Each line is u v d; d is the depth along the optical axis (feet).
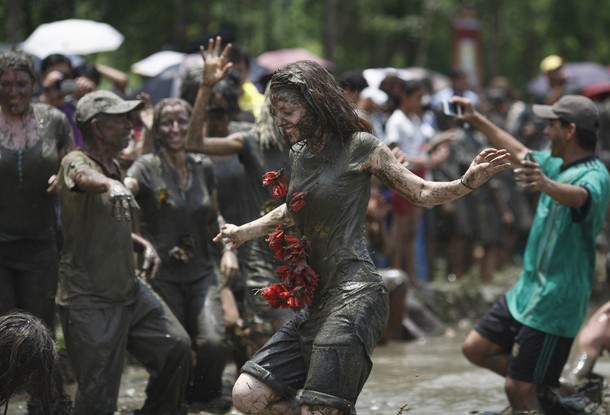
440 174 107.14
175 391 62.54
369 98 102.01
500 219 114.42
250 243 67.56
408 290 102.06
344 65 204.33
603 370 78.74
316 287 47.19
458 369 80.53
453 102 66.18
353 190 46.78
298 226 47.98
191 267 67.87
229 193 75.36
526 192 121.49
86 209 58.75
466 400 69.00
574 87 146.20
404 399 69.26
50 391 43.16
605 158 122.11
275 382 47.14
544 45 235.61
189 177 68.13
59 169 61.41
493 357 65.72
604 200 61.77
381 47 213.66
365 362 46.37
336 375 45.37
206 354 65.72
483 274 115.65
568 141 62.75
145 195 66.95
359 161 46.68
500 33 220.84
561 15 225.97
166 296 66.90
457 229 112.57
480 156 44.34
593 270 62.90
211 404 67.05
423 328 99.60
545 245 62.28
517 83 234.58
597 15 228.84
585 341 69.36
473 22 156.25
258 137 66.59
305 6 194.70
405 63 221.66
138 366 79.77
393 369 80.53
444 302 106.63
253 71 110.22
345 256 46.60
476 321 107.76
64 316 59.57
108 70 99.09
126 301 60.08
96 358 58.75
